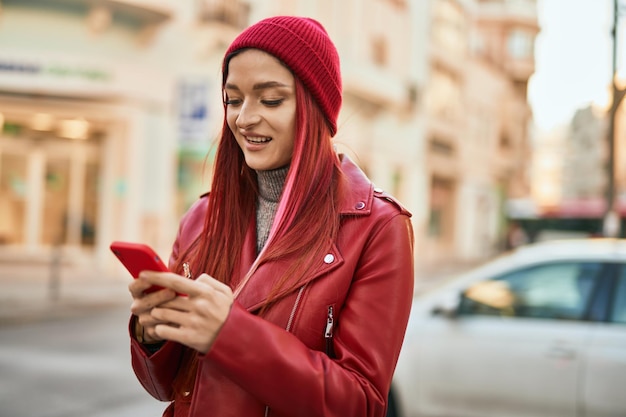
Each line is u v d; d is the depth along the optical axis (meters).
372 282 1.29
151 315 1.12
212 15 16.22
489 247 37.41
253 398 1.24
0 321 9.75
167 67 15.66
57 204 15.29
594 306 4.00
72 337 8.98
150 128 15.45
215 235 1.46
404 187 27.61
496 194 39.53
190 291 1.11
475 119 35.47
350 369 1.23
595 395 3.82
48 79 14.37
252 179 1.49
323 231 1.30
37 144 15.08
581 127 78.75
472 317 4.29
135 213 15.22
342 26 21.91
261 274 1.31
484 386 4.12
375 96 23.66
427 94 28.83
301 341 1.26
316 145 1.33
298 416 1.16
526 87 42.16
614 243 4.36
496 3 40.41
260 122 1.33
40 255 15.05
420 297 4.62
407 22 26.81
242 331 1.13
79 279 14.45
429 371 4.29
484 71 36.16
